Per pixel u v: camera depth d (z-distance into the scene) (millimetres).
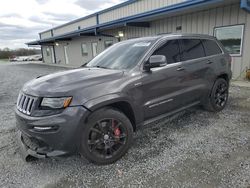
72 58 23000
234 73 8781
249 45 8094
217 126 3811
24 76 13781
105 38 16844
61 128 2369
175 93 3566
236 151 2916
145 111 3156
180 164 2666
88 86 2602
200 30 9602
